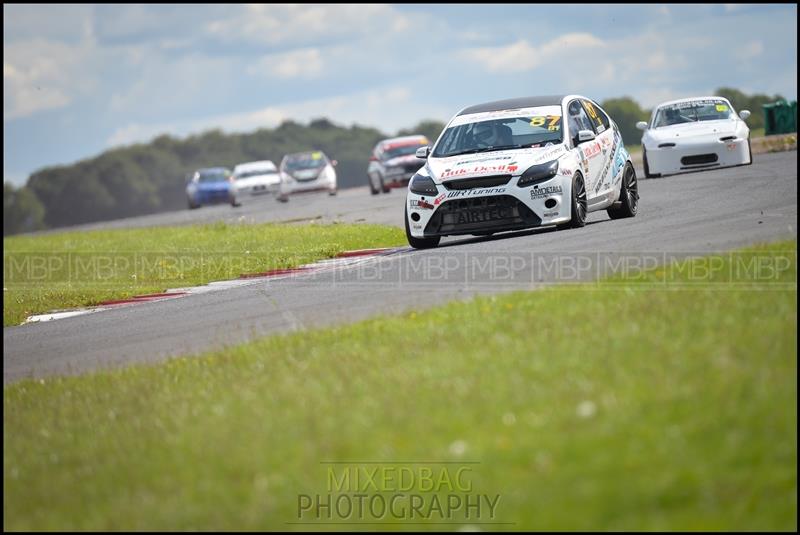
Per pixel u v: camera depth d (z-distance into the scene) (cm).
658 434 1855
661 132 8225
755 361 2134
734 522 1633
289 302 4100
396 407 2173
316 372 2605
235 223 10119
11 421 2789
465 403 2136
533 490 1767
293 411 2292
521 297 3186
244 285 5031
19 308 5344
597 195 5197
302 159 13838
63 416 2730
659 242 4191
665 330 2470
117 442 2377
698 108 8475
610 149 5444
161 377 2959
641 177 8556
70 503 2083
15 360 3866
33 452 2469
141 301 5194
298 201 13112
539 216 4778
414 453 1955
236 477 2016
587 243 4394
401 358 2595
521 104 5347
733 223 4572
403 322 3080
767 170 7400
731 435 1820
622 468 1778
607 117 5747
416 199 4966
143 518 1917
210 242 7988
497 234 5369
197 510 1909
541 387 2153
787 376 2027
